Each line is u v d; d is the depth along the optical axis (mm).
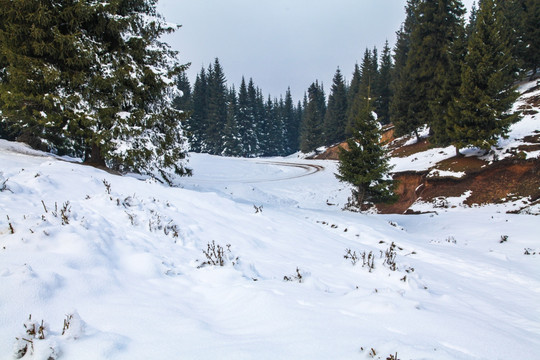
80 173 8148
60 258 3654
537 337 3432
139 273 4109
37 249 3730
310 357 2268
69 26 10539
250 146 72312
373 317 3203
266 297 3523
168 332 2639
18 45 9922
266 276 4855
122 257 4414
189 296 3770
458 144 22750
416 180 25719
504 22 30984
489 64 20891
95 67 10930
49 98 10234
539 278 6809
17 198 5422
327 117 68000
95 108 11148
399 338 2695
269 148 80938
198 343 2467
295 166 48406
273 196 27766
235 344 2463
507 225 13086
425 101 31922
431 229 15156
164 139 12625
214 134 67625
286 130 91875
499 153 21719
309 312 3215
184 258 5117
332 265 5988
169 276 4297
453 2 30344
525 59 32656
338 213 15352
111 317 2814
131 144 11484
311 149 65250
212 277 4398
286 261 5836
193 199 8922
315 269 5547
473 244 11367
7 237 3799
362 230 10734
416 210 22094
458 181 21938
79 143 14570
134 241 5102
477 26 21938
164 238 5695
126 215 5938
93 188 7410
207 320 3057
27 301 2744
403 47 52875
